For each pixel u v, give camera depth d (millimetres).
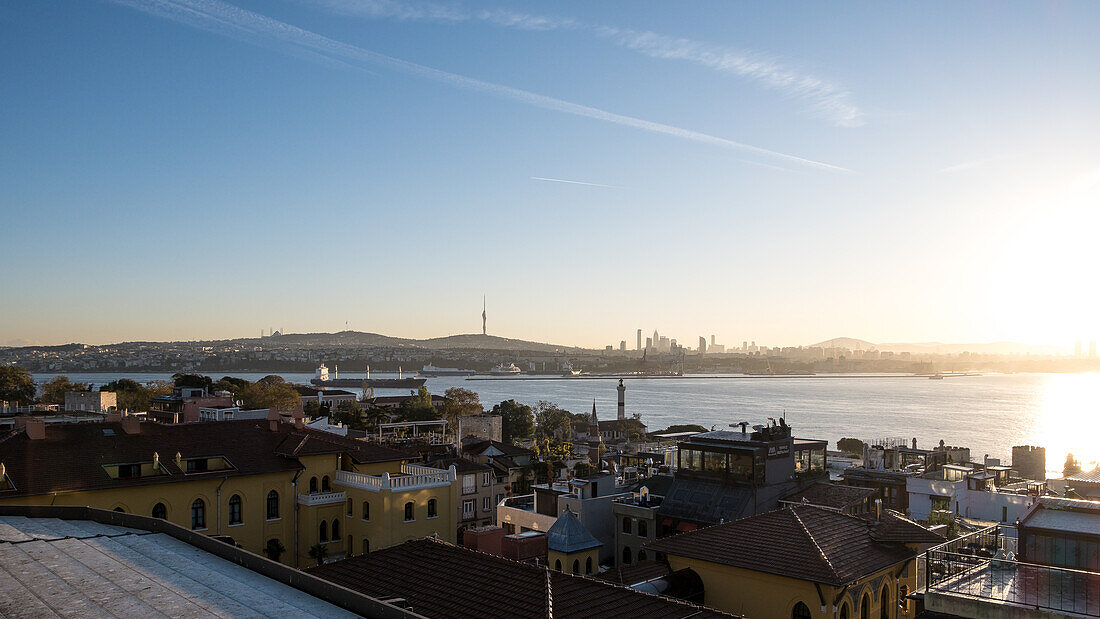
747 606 32625
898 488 81938
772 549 33219
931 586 22953
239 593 16938
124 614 15359
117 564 19344
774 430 62688
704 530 36656
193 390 165125
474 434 175000
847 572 30844
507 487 106250
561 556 49875
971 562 24922
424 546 31438
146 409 170500
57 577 18094
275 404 184500
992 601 21188
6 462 52188
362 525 63500
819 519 36344
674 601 25453
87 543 21609
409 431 199750
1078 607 20469
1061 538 23703
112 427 61156
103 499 53062
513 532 73000
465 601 25734
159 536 22609
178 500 56906
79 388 198875
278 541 61875
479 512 98250
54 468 53000
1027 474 118562
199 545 21266
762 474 59375
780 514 36469
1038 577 23109
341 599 16078
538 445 164500
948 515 62969
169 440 61281
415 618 14219
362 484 64125
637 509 62812
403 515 62312
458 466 98188
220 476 59125
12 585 17406
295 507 63750
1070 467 117312
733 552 33781
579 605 24547
